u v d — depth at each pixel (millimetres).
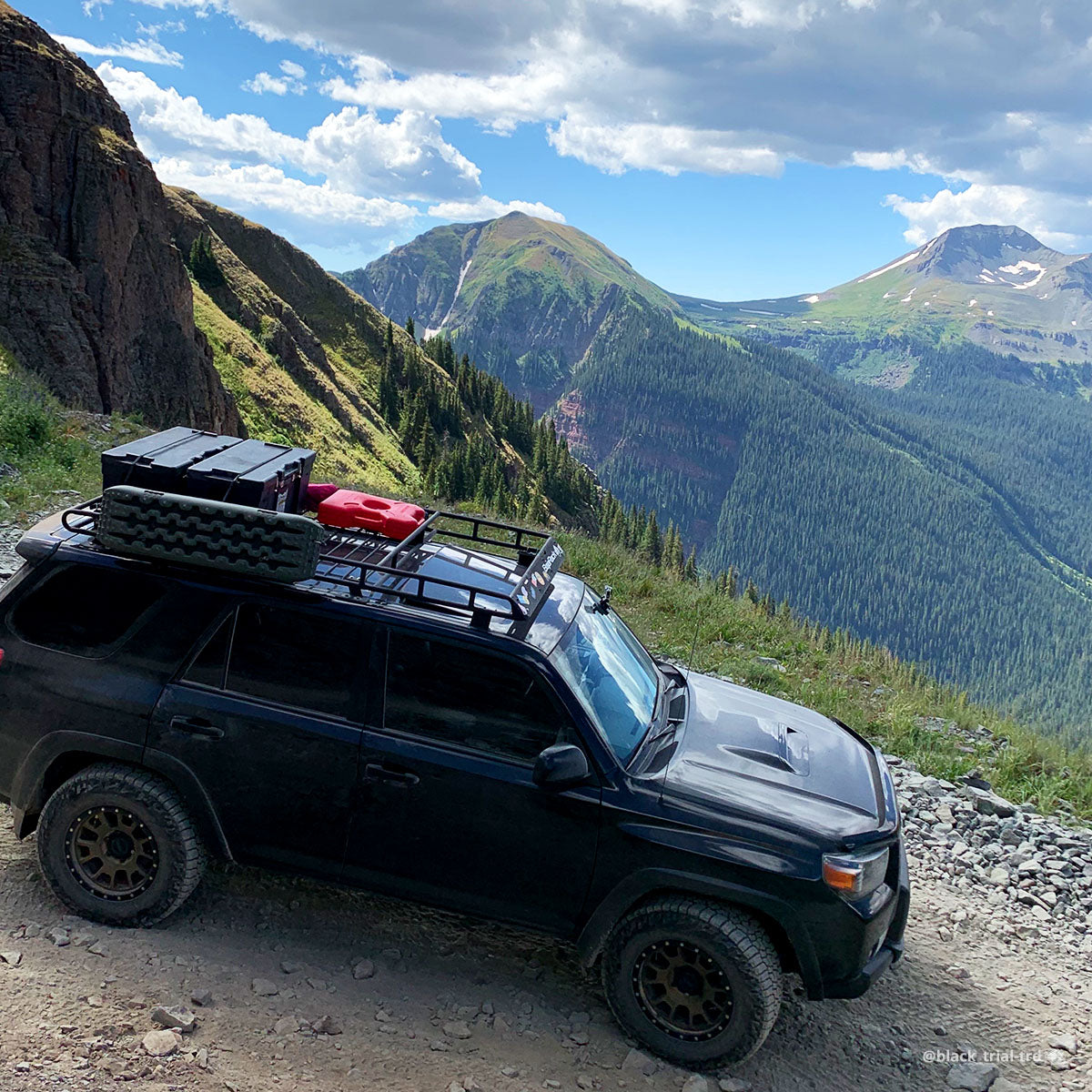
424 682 4609
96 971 4270
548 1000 4695
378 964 4734
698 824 4359
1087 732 11992
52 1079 3547
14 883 4883
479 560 5543
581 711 4543
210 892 5098
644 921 4363
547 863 4480
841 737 5613
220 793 4645
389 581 4926
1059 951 6230
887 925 4641
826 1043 4789
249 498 4664
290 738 4586
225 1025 4066
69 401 44812
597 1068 4250
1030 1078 4777
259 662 4688
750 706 5742
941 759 9703
